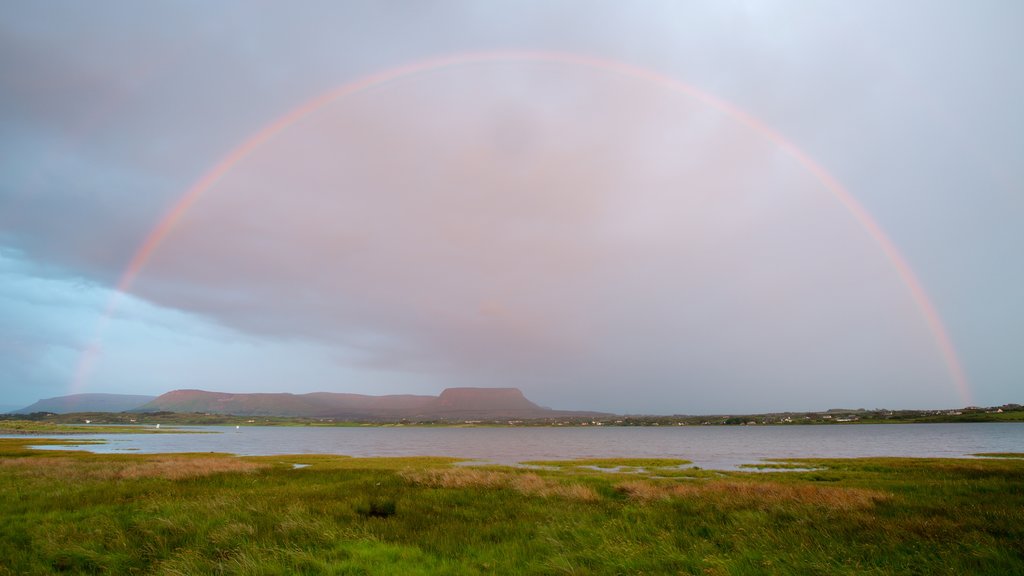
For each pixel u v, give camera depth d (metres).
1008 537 13.16
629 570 10.77
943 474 35.69
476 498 22.06
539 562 11.38
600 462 60.59
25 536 13.91
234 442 132.12
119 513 16.80
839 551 11.75
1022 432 168.88
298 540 13.17
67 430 182.88
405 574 10.55
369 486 26.31
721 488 24.09
